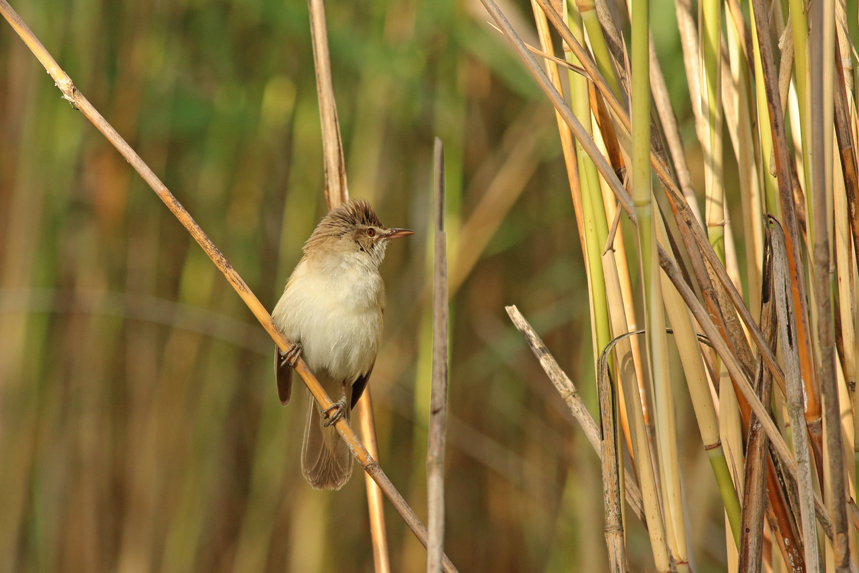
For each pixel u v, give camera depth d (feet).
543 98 32.78
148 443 35.42
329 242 24.39
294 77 35.83
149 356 36.42
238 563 34.94
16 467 32.53
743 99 15.48
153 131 34.71
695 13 19.17
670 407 12.21
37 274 32.07
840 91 13.67
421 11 32.48
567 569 34.76
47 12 31.45
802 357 13.23
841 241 13.70
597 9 14.19
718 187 15.43
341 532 37.37
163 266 38.47
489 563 38.22
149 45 33.99
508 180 35.58
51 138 32.09
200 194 37.24
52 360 34.78
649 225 11.87
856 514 13.19
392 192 38.22
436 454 11.35
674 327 13.71
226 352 37.22
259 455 36.76
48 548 33.42
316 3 22.16
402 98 34.32
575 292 37.76
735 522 13.70
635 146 11.82
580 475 32.81
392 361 36.99
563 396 15.92
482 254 37.83
